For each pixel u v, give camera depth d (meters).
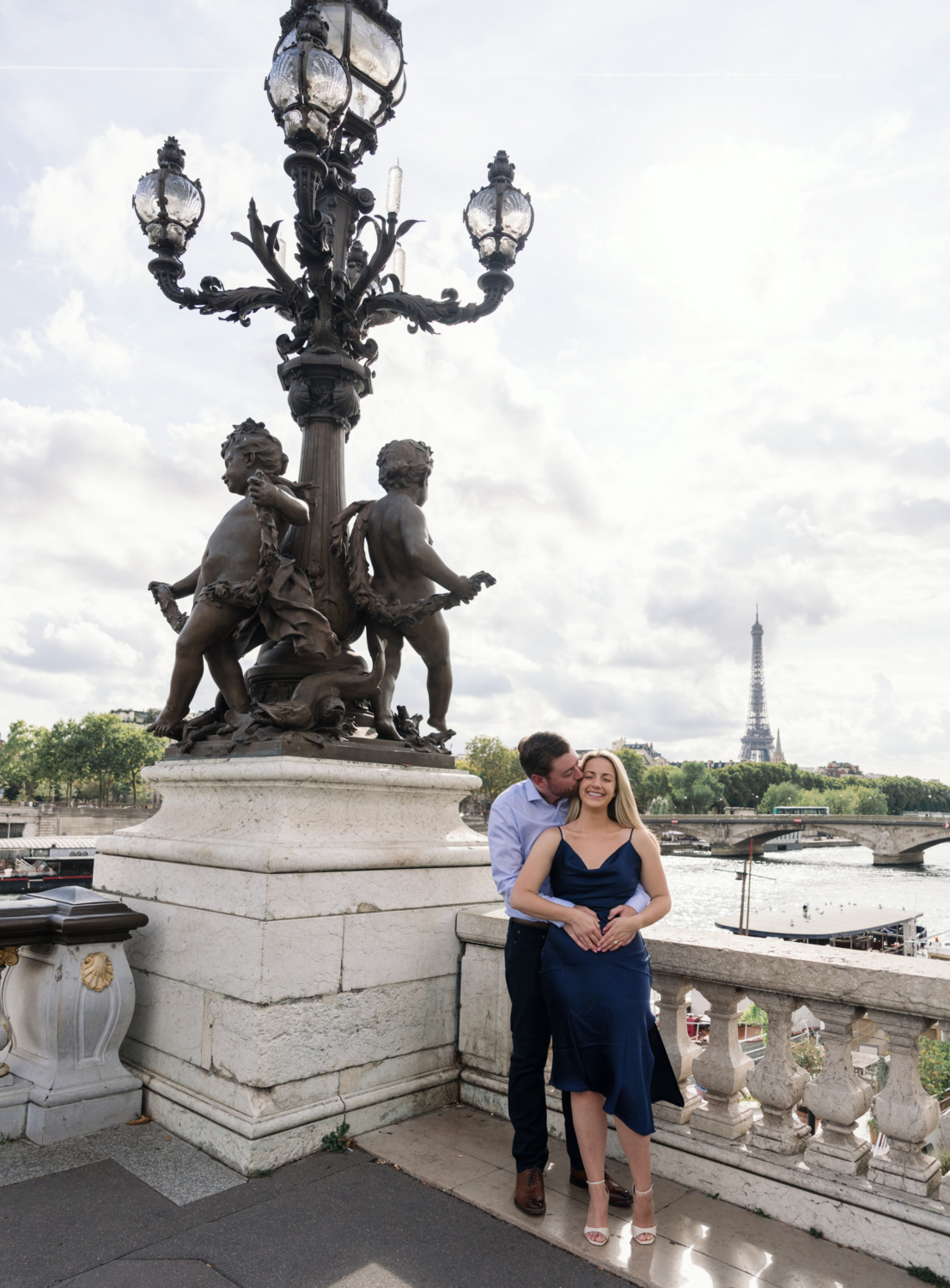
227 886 3.79
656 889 3.09
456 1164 3.60
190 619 4.53
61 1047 3.88
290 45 4.33
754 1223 3.18
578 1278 2.79
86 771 94.56
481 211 5.28
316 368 5.02
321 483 5.00
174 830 4.40
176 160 5.45
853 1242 2.99
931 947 37.34
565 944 3.04
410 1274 2.78
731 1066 3.50
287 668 4.59
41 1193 3.29
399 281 5.43
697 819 101.62
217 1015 3.74
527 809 3.42
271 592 4.36
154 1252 2.88
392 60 5.28
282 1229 3.05
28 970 4.09
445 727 4.97
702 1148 3.46
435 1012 4.32
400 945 4.16
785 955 3.33
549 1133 4.01
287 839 3.78
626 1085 2.91
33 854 38.81
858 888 78.88
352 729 4.60
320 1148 3.70
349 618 4.88
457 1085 4.36
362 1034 3.94
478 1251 2.94
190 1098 3.79
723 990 3.55
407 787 4.42
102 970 3.98
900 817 97.81
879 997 3.03
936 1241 2.81
